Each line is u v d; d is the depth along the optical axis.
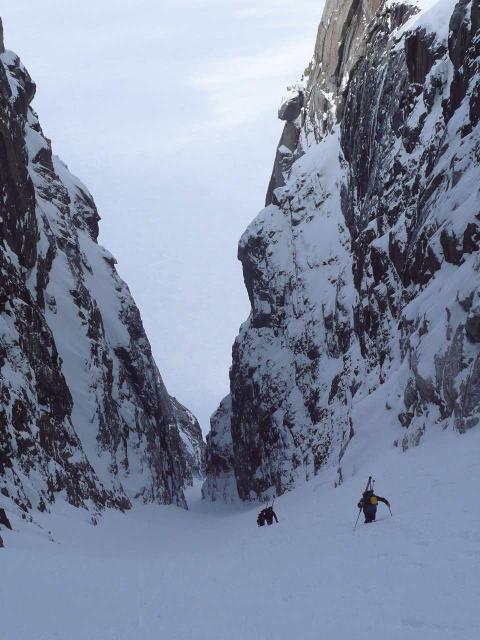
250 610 10.00
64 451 44.31
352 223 65.62
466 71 42.78
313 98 85.81
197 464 150.62
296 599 10.32
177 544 37.56
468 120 40.91
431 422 29.72
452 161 40.09
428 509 17.11
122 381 68.38
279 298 77.94
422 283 39.62
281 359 75.50
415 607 8.78
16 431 36.44
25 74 70.56
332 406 57.84
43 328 46.38
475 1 43.38
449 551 11.84
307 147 86.44
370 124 62.03
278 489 69.25
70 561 16.86
